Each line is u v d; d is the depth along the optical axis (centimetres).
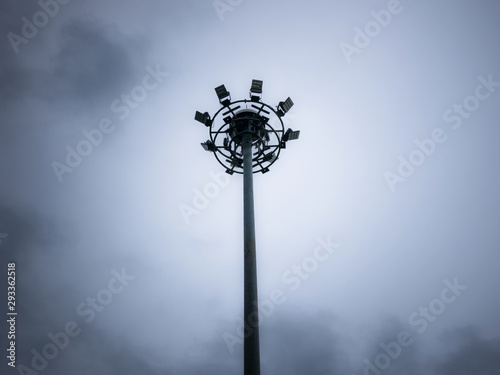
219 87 1480
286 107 1487
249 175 1308
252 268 1059
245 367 897
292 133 1502
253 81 1471
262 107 1483
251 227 1154
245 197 1242
